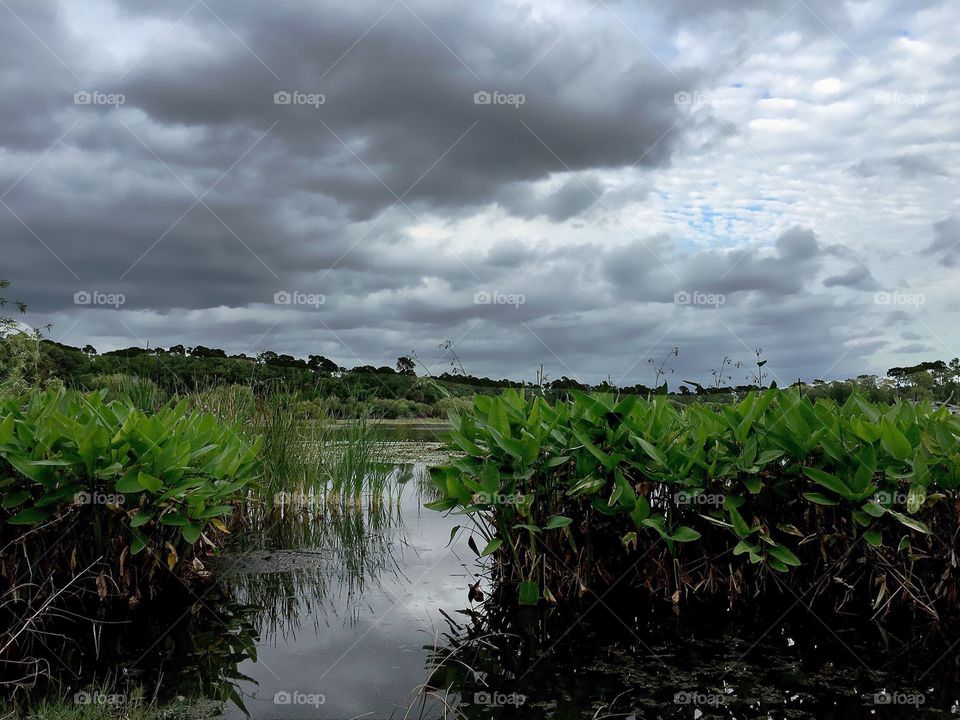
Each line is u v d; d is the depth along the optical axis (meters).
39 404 3.72
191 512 3.57
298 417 6.61
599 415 3.54
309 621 3.27
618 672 2.68
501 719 2.27
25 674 2.65
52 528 3.39
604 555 3.72
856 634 3.10
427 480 7.66
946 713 2.35
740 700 2.44
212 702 2.39
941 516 3.37
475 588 3.63
